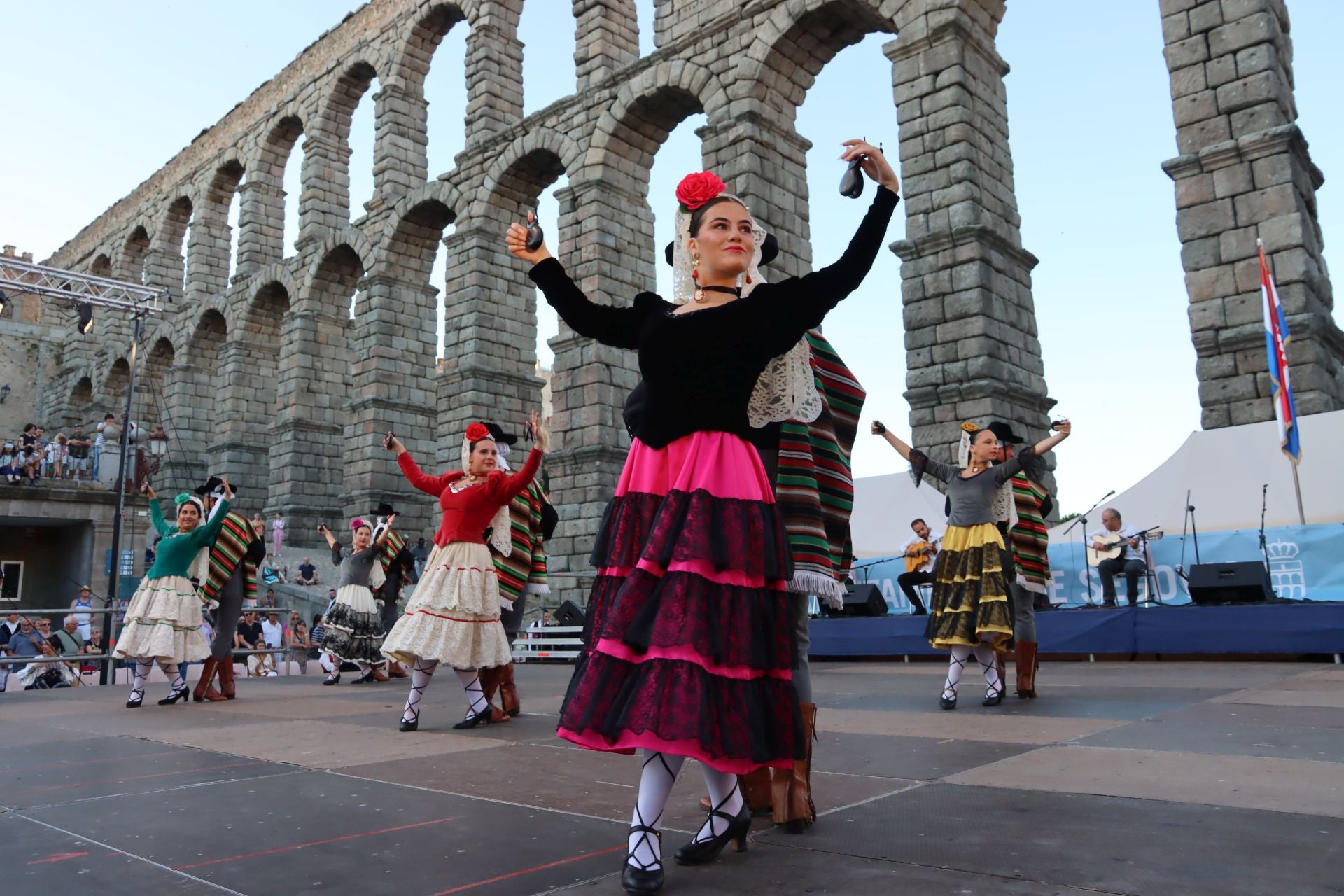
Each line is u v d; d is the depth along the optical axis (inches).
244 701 340.8
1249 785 135.7
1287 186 543.8
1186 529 483.2
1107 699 259.0
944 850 107.3
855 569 569.6
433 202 1143.0
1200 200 573.6
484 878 102.7
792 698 102.2
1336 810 119.0
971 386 636.7
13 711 314.8
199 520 347.6
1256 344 545.0
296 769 180.5
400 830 127.0
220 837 125.2
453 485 255.4
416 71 1246.3
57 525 1192.8
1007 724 212.7
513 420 1063.0
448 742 218.2
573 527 898.1
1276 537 448.5
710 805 110.7
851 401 142.0
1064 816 121.5
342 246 1269.7
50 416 1872.5
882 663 467.2
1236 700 239.3
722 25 842.8
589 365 916.6
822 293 108.7
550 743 214.1
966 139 672.4
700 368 107.7
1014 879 95.0
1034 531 273.1
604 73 960.3
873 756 176.1
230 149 1537.9
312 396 1295.5
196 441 1542.8
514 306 1087.6
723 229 114.8
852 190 114.6
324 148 1346.0
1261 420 537.6
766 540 104.3
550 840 119.6
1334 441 474.6
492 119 1089.4
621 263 947.3
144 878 106.9
